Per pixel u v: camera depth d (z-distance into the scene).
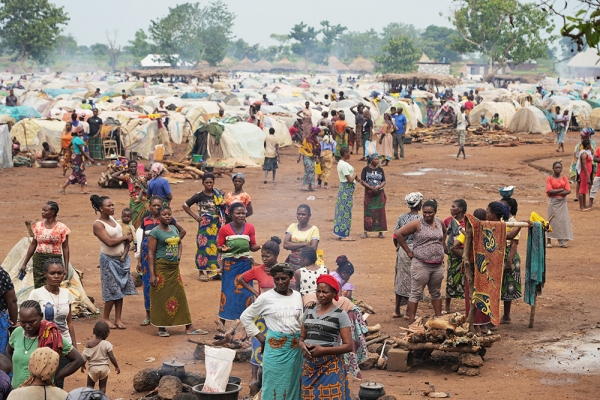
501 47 101.69
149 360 9.81
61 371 7.01
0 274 7.99
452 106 50.53
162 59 148.00
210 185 14.12
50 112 40.12
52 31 143.88
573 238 17.59
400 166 31.75
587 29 5.30
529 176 28.52
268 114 43.28
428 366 9.67
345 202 17.36
